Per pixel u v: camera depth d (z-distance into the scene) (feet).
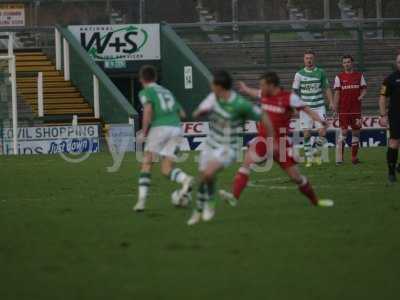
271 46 282.15
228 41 288.10
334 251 84.33
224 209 114.11
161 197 128.77
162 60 278.46
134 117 237.86
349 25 294.25
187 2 293.84
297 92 187.11
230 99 95.86
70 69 270.67
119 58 277.44
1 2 282.97
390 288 69.72
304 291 68.85
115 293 68.64
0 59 232.12
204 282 72.02
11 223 105.09
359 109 185.78
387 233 94.32
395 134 141.79
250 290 69.21
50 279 73.87
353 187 139.13
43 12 285.43
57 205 122.11
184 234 94.58
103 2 289.53
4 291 70.03
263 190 136.05
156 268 77.46
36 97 265.54
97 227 100.53
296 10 296.51
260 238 91.61
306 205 117.29
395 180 143.74
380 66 282.97
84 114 261.24
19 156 223.51
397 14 295.07
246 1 294.05
